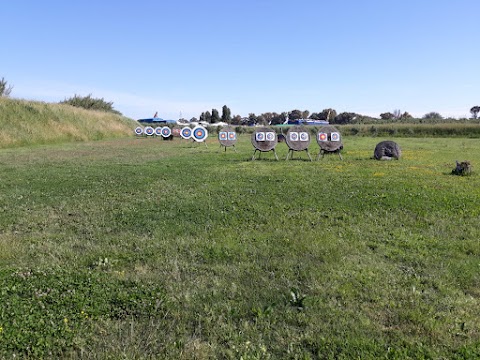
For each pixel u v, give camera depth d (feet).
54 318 12.61
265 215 26.00
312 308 13.62
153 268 17.40
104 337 12.01
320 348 11.43
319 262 17.72
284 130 174.91
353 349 11.29
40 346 11.27
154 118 289.53
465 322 12.67
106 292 14.48
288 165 53.72
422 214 25.76
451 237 21.30
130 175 44.50
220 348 11.53
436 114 276.00
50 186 37.35
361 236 21.43
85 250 19.81
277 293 14.76
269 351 11.44
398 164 53.78
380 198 30.48
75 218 26.03
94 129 143.95
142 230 23.16
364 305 13.82
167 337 12.10
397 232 22.04
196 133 105.19
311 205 28.63
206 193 33.55
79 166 53.47
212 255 18.72
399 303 13.85
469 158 61.98
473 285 15.51
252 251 19.12
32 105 121.70
